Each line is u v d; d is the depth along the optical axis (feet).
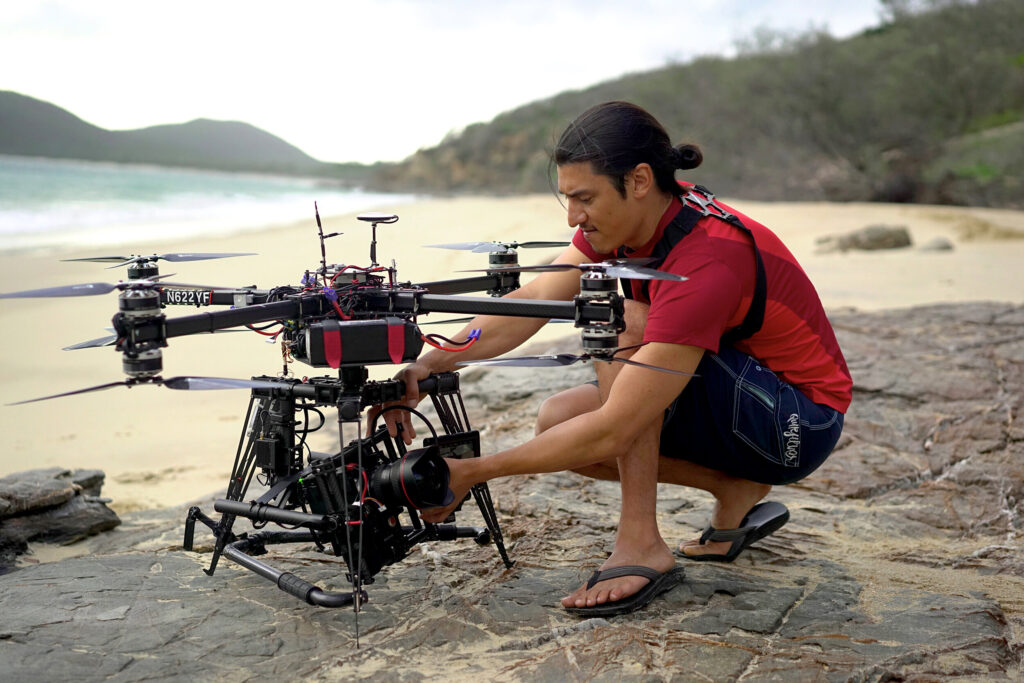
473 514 9.61
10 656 6.44
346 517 6.56
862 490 10.53
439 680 6.17
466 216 72.18
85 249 48.39
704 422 7.35
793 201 103.04
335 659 6.49
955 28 107.14
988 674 6.29
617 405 6.65
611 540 8.80
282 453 7.11
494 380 15.42
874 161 100.22
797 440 7.32
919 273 33.37
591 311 6.04
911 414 12.98
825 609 7.34
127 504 11.85
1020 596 7.95
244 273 35.45
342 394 6.44
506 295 8.04
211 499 11.07
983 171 86.43
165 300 7.08
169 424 16.37
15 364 21.06
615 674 6.18
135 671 6.28
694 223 6.93
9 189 118.83
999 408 13.07
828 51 107.45
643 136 6.73
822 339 7.55
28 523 9.59
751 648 6.58
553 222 65.77
